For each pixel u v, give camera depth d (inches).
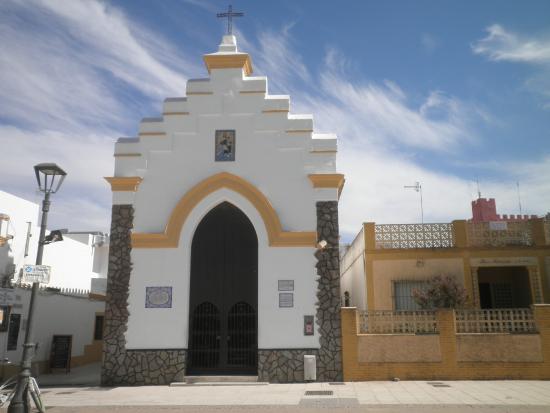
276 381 589.0
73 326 880.9
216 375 603.2
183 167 643.5
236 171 638.5
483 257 769.6
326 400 472.1
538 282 757.9
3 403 458.3
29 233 829.8
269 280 611.8
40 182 463.8
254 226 624.4
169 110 653.9
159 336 603.5
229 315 627.5
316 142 641.0
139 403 479.5
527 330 585.0
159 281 615.5
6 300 675.4
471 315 594.2
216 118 652.7
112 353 602.2
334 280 608.4
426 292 721.0
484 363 577.6
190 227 627.8
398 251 781.9
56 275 980.6
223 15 692.7
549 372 570.6
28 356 425.7
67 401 497.4
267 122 647.1
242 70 660.7
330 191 629.9
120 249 625.9
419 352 585.3
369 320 605.3
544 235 771.4
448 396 475.2
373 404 445.7
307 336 598.5
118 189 639.1
